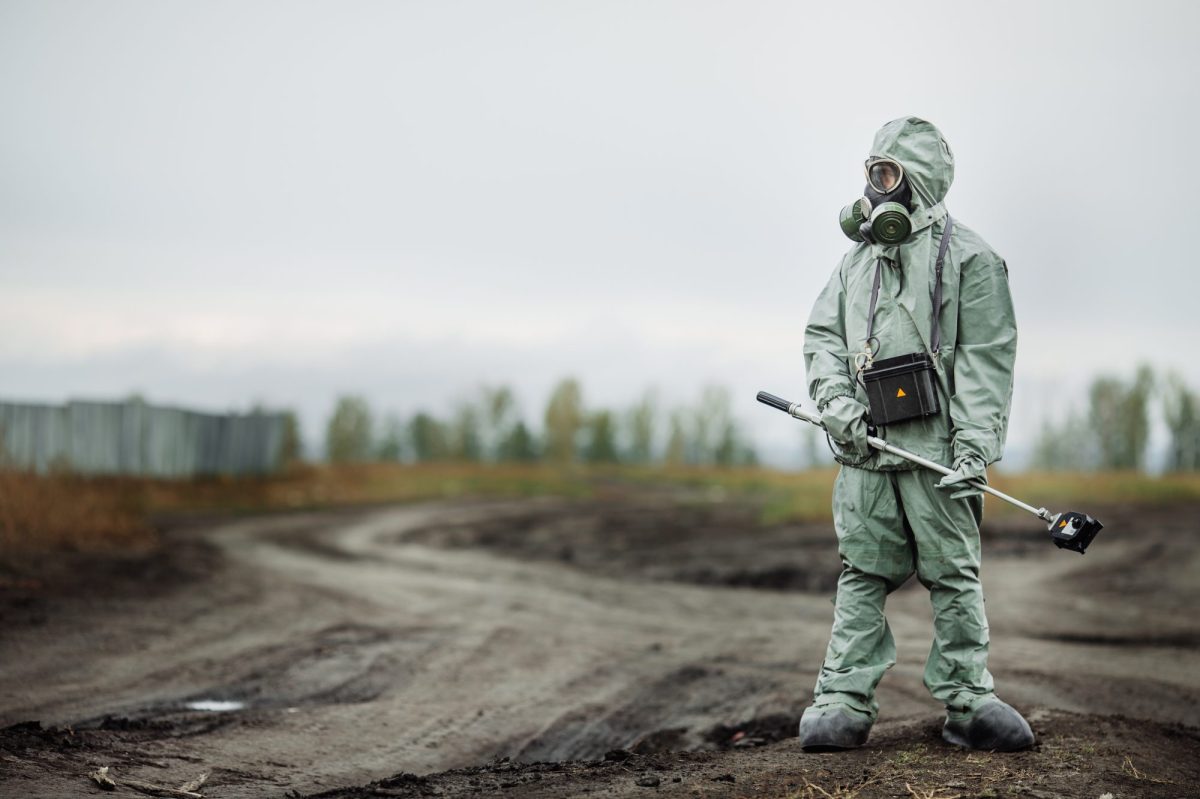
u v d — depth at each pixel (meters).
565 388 60.88
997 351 4.96
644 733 6.69
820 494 26.42
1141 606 11.53
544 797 4.48
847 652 5.13
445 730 6.57
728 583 13.95
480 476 42.41
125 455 27.08
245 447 31.72
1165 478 30.05
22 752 5.09
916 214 5.04
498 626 10.41
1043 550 16.30
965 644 5.04
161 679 7.70
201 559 14.99
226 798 4.76
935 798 4.12
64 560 13.52
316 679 7.87
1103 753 4.82
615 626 10.62
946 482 4.83
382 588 13.06
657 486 42.44
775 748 5.33
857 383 5.19
